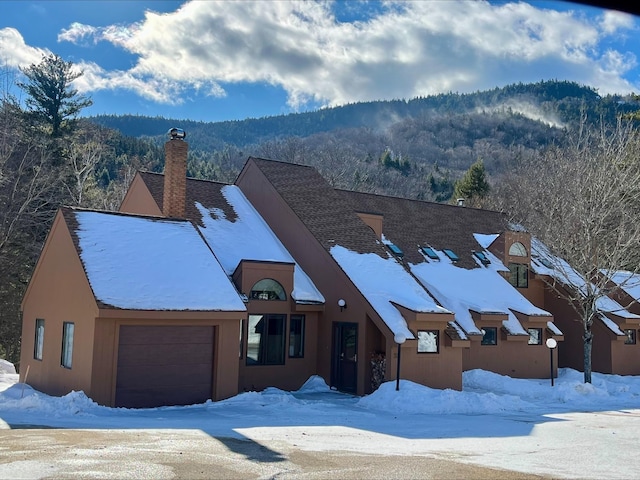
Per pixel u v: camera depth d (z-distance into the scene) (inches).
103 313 631.2
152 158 3353.8
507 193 2309.3
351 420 585.9
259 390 820.6
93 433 453.4
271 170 1034.7
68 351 709.3
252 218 999.0
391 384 741.3
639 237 1036.5
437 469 362.9
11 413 556.1
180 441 427.5
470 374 989.8
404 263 1057.5
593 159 1135.6
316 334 880.3
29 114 1830.7
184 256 758.5
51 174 1441.9
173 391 684.1
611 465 400.5
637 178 1034.1
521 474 357.7
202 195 999.6
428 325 823.1
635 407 796.6
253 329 823.1
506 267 1205.1
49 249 790.5
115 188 1904.5
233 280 821.2
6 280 1434.5
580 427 589.0
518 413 697.6
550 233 1280.8
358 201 1194.0
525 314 1071.0
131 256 721.6
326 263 886.4
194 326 703.7
